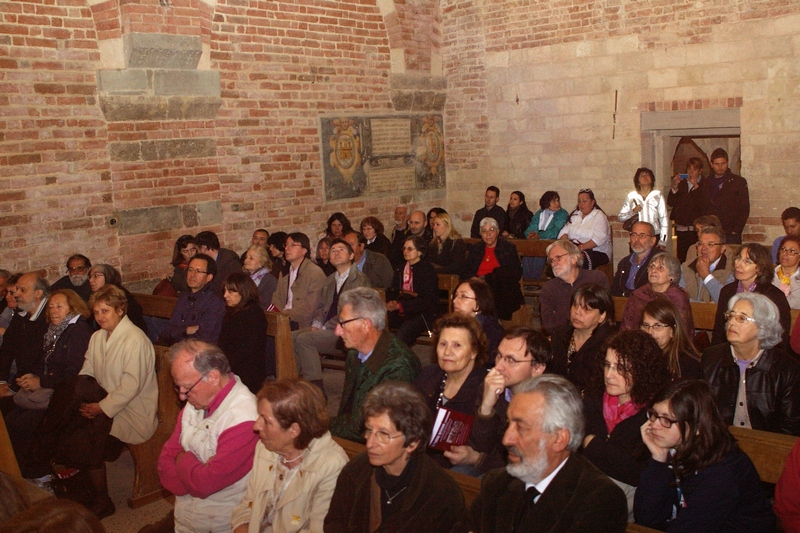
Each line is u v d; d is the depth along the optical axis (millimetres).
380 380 4266
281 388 3316
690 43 10234
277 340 6504
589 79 11125
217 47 9445
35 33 7957
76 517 2152
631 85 10789
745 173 10039
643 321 4422
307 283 7500
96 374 5285
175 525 3949
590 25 11008
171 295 8133
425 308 7488
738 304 4066
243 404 3840
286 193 10359
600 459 3451
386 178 11656
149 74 8727
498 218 11344
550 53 11414
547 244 10148
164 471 3965
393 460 2896
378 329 4371
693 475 3055
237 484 3811
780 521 3152
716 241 6484
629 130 10898
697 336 5910
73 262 7578
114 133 8578
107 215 8586
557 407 2699
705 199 9914
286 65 10211
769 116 9766
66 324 5766
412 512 2885
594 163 11266
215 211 9523
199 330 6484
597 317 4598
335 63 10805
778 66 9617
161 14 8680
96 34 8422
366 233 9797
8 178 7848
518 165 11969
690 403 3029
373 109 11375
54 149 8148
